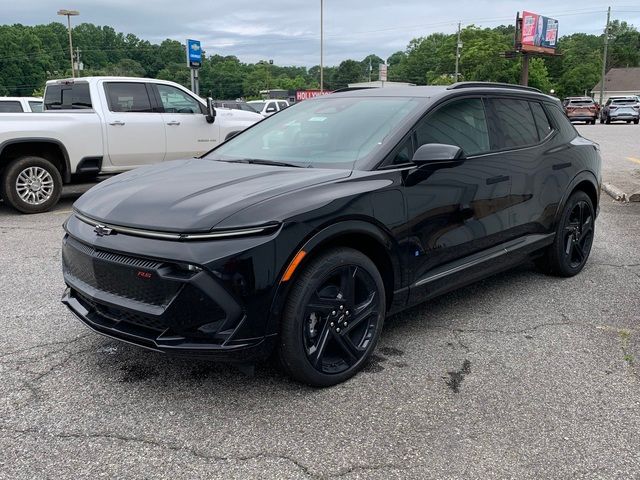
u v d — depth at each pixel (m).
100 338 3.99
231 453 2.72
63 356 3.71
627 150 17.34
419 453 2.73
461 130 4.18
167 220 3.00
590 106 38.44
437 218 3.80
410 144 3.77
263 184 3.31
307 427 2.93
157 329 3.00
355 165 3.61
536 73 84.50
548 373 3.53
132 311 3.02
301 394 3.25
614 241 6.77
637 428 2.95
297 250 3.03
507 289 5.07
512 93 4.82
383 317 3.58
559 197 5.01
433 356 3.75
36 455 2.69
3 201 9.47
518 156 4.54
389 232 3.49
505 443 2.82
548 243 5.04
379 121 3.96
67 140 8.63
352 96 4.55
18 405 3.12
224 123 10.60
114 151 9.16
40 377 3.43
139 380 3.40
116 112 9.24
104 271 3.15
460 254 4.05
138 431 2.89
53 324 4.25
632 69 97.50
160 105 9.77
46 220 8.05
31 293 4.95
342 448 2.76
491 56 88.94
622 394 3.28
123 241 3.07
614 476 2.58
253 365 3.10
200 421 2.98
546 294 4.94
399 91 4.39
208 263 2.85
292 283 3.07
